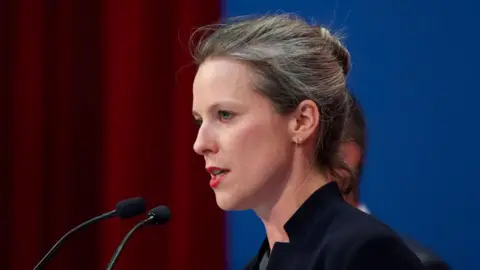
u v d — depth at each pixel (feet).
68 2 31.53
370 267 11.25
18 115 31.71
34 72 31.55
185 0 30.66
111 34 31.22
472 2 29.53
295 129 12.39
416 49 30.07
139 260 31.17
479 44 29.50
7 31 31.76
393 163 30.27
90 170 31.68
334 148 12.92
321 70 12.67
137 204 14.05
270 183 12.42
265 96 12.19
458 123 29.81
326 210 12.42
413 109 30.14
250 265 14.08
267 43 12.44
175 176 30.96
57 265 31.89
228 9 31.37
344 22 30.48
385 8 30.25
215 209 31.04
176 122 30.81
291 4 31.01
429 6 29.91
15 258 31.81
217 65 12.39
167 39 30.89
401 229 30.27
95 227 31.83
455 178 29.91
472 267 29.86
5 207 31.96
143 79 30.91
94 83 31.55
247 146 12.19
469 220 29.76
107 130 31.32
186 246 30.89
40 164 31.73
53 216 31.86
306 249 12.19
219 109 12.31
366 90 30.35
